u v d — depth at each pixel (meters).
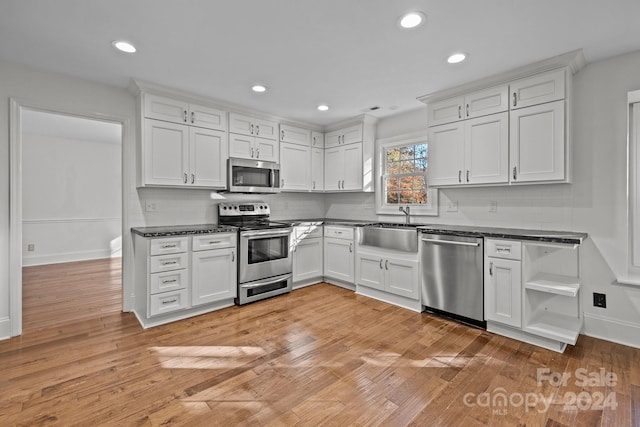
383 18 1.91
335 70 2.65
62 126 4.74
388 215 4.11
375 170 4.23
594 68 2.47
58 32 2.05
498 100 2.74
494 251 2.53
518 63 2.50
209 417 1.58
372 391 1.81
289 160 4.17
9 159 2.49
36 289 3.89
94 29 2.02
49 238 5.50
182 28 2.01
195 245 2.96
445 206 3.49
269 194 4.34
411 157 3.92
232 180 3.51
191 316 2.99
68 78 2.75
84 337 2.52
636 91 2.30
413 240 3.09
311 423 1.55
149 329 2.68
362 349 2.31
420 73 2.70
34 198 5.34
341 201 4.77
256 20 1.93
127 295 3.11
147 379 1.92
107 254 6.09
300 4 1.77
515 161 2.64
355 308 3.21
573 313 2.58
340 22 1.95
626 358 2.15
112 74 2.72
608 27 2.00
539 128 2.51
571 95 2.45
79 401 1.70
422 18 1.91
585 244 2.53
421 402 1.71
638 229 2.35
